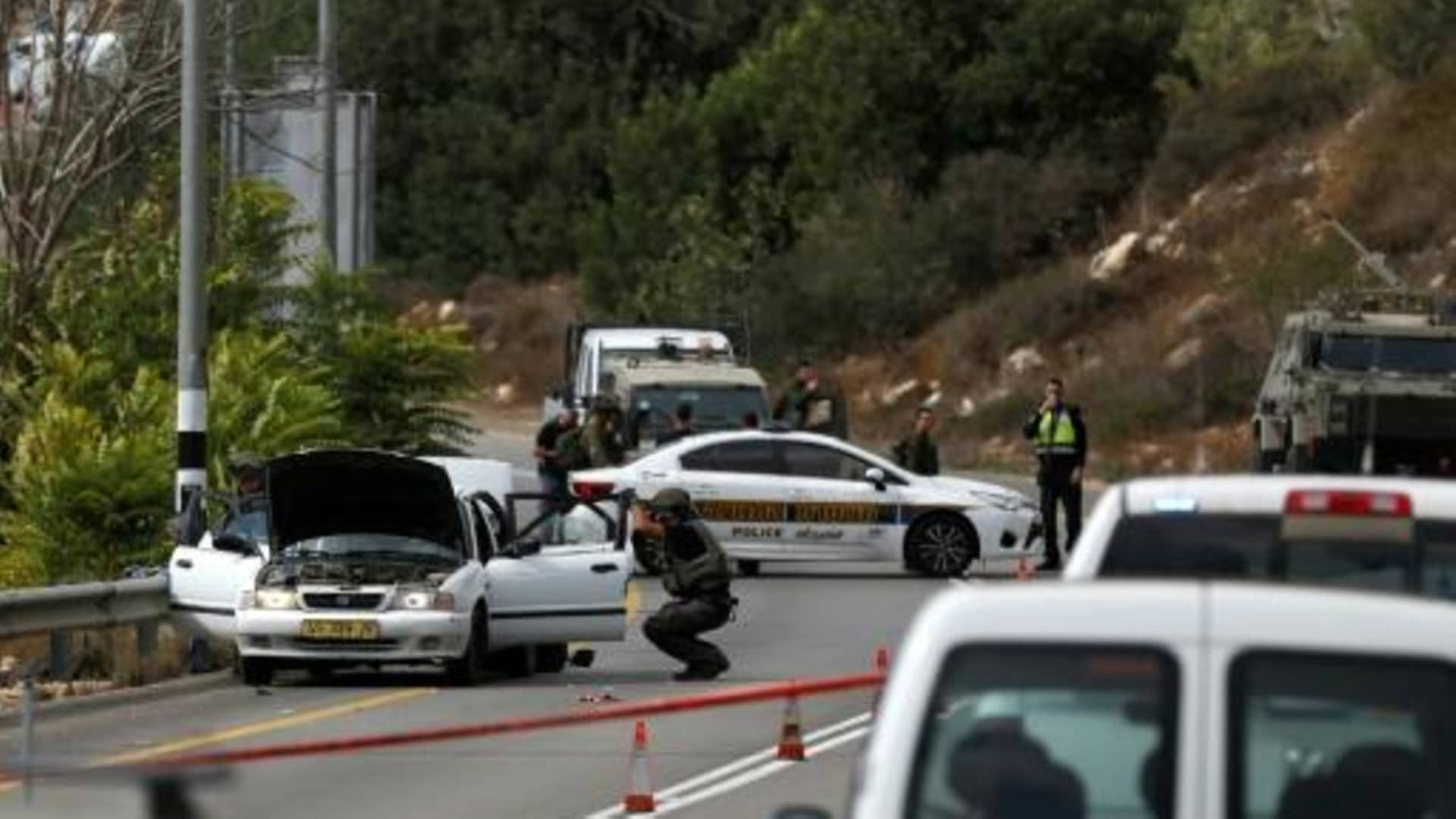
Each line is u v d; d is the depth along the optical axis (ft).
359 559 233.76
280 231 350.64
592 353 456.04
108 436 298.15
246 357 318.86
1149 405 598.75
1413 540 106.22
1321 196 648.38
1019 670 76.23
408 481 235.40
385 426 354.33
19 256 344.69
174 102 364.38
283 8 431.84
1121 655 75.66
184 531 254.47
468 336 401.29
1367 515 106.83
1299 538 107.34
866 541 350.84
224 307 344.08
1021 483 531.09
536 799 171.32
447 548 237.25
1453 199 620.90
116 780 87.51
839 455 352.69
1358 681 74.69
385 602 228.63
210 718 210.79
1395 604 76.28
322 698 225.97
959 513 351.46
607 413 376.07
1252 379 588.09
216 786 75.46
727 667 241.55
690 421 390.63
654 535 260.21
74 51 352.08
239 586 232.73
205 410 276.41
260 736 198.08
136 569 273.95
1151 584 77.77
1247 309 603.67
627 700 223.51
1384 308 393.70
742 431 354.95
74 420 295.69
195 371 274.98
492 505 245.45
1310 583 98.17
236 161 377.09
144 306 336.49
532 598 238.48
